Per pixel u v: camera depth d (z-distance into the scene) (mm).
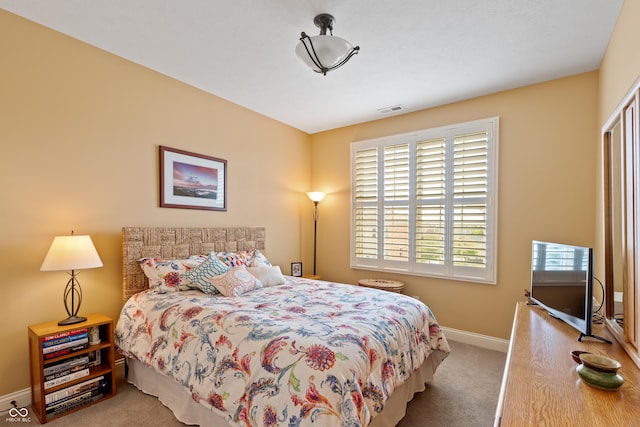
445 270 3568
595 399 1098
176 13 2102
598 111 2721
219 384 1691
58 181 2340
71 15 2145
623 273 1619
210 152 3398
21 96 2174
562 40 2336
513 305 3174
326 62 2205
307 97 3471
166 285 2572
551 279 2131
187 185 3162
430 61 2664
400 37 2324
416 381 2271
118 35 2375
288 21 2170
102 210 2574
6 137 2113
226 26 2240
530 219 3074
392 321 2031
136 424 1972
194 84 3191
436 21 2137
